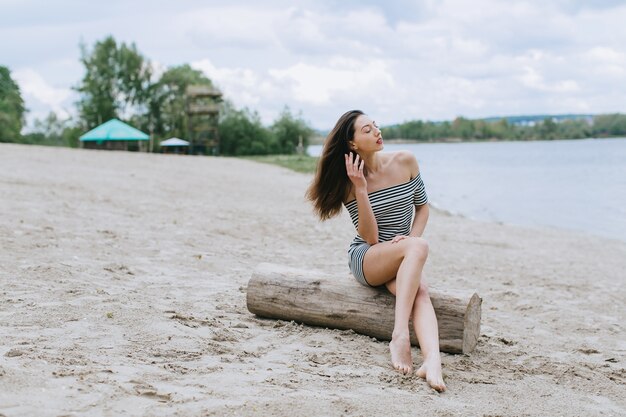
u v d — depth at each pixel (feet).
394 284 15.11
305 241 35.27
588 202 86.12
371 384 12.23
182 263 24.84
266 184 79.30
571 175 143.02
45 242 25.11
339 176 15.74
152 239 29.35
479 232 50.34
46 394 9.80
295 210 50.16
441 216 60.90
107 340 13.53
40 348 12.38
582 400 12.74
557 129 620.49
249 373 12.10
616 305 24.57
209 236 32.65
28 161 73.51
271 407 10.19
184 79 237.25
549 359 15.71
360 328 15.74
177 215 39.50
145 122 237.25
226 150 221.87
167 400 10.22
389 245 14.75
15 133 232.94
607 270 35.14
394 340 13.62
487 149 420.36
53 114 301.22
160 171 83.61
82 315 15.33
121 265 22.52
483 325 19.39
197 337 14.37
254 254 29.19
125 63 231.71
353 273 15.83
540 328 19.89
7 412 8.98
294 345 14.74
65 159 85.05
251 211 46.52
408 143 655.35
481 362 14.82
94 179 58.75
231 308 17.88
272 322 16.67
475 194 96.94
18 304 16.03
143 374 11.38
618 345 18.48
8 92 259.60
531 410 11.69
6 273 19.51
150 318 15.43
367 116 15.28
